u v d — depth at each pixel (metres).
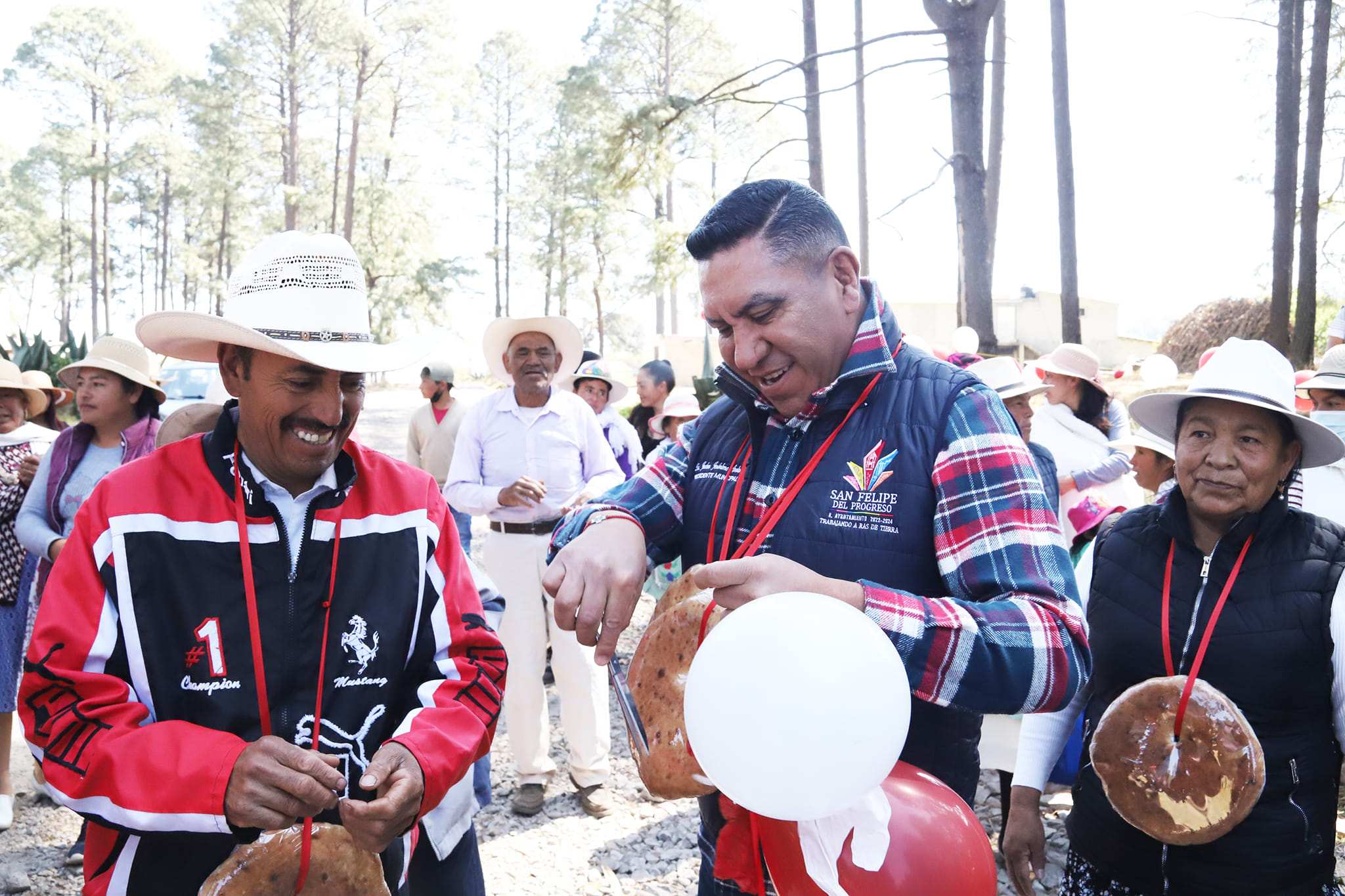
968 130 9.71
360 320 1.59
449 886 1.73
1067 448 4.46
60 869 3.24
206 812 1.29
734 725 1.01
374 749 1.55
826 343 1.31
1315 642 1.70
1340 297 16.48
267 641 1.49
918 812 1.17
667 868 3.32
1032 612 1.15
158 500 1.49
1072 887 1.97
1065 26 11.80
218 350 1.56
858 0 17.78
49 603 1.43
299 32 41.78
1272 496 1.82
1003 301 32.66
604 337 55.03
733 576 1.14
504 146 49.72
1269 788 1.71
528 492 3.63
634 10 31.94
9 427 4.03
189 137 54.91
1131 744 1.69
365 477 1.65
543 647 3.79
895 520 1.31
